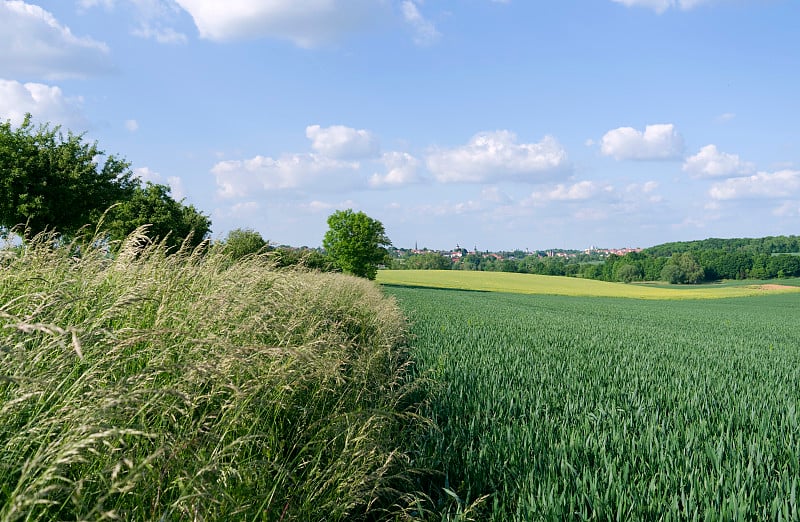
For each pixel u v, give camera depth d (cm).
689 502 375
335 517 331
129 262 596
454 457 464
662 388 805
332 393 484
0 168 3197
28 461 215
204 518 259
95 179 3697
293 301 671
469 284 8850
